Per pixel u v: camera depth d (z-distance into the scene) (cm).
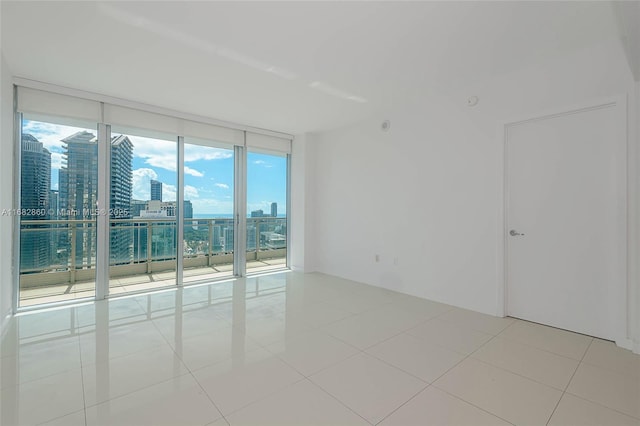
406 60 280
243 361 223
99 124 367
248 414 165
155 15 215
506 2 200
